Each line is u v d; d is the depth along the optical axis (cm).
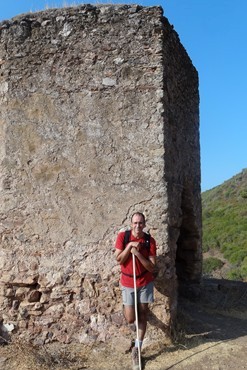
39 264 548
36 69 569
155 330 527
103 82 559
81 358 500
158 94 550
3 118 570
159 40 555
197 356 491
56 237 549
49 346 530
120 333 523
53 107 564
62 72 565
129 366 475
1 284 550
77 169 555
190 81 733
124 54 559
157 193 543
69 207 551
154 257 488
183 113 676
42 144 562
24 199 557
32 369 465
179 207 626
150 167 546
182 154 662
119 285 531
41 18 575
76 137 558
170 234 556
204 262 2088
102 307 533
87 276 539
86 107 559
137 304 488
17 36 574
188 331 584
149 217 542
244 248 2209
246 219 2719
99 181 551
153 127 549
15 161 562
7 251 553
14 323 543
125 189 547
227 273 1825
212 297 786
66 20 570
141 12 561
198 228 780
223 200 3506
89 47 564
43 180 557
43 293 544
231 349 515
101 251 540
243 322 664
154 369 460
